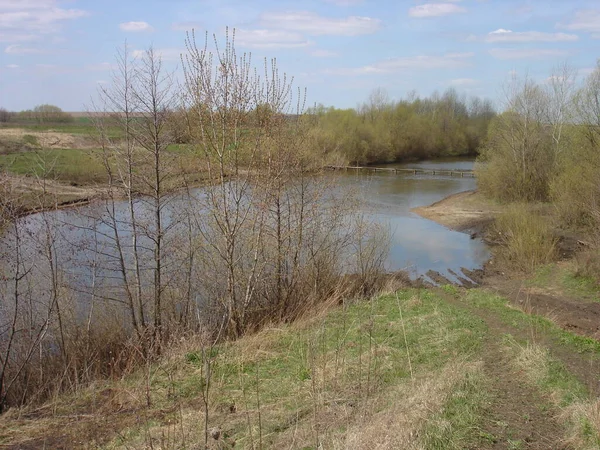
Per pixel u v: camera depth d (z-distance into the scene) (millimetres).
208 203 11422
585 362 8758
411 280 19234
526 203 32000
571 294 17016
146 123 11383
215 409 7336
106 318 12062
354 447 5320
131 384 8750
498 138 38031
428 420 5977
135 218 13188
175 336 10305
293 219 13250
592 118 28734
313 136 13969
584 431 5957
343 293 13930
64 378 9859
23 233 12094
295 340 10055
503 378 7906
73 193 17844
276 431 6434
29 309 11117
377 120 68562
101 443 6629
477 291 14883
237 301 12461
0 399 9141
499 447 5758
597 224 21750
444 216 32688
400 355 8914
